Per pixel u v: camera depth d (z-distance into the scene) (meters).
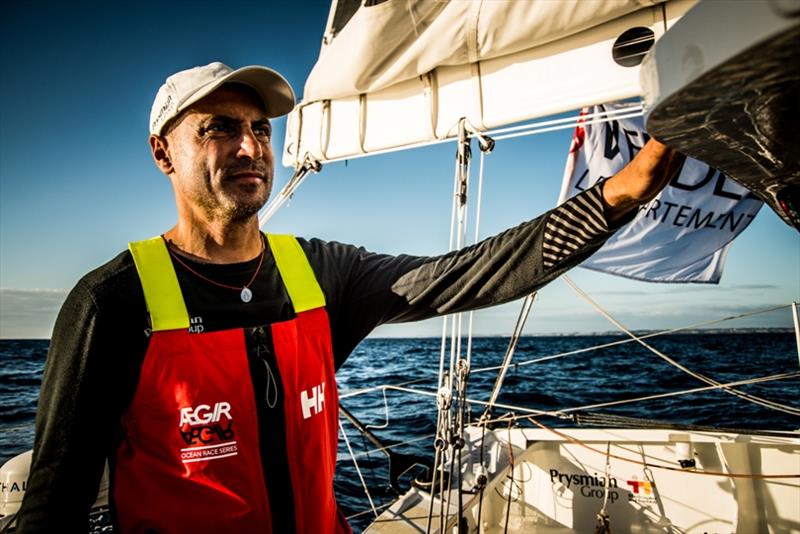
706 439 2.33
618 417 2.48
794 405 7.84
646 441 2.41
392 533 1.75
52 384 0.89
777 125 0.38
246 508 0.93
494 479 2.12
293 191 2.43
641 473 2.43
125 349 0.92
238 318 1.01
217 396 0.94
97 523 1.45
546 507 2.51
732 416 7.00
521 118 1.77
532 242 0.96
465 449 2.43
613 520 2.43
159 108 1.04
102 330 0.90
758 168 0.47
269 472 0.96
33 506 0.86
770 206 0.56
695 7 0.34
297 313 1.08
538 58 1.74
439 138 1.94
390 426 7.57
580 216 0.90
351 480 5.06
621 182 0.85
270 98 1.05
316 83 2.13
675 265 3.17
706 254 3.12
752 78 0.33
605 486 2.39
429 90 1.93
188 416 0.92
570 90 1.67
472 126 1.79
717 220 3.08
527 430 2.58
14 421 10.59
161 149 1.10
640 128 3.14
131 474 0.92
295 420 1.00
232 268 1.05
